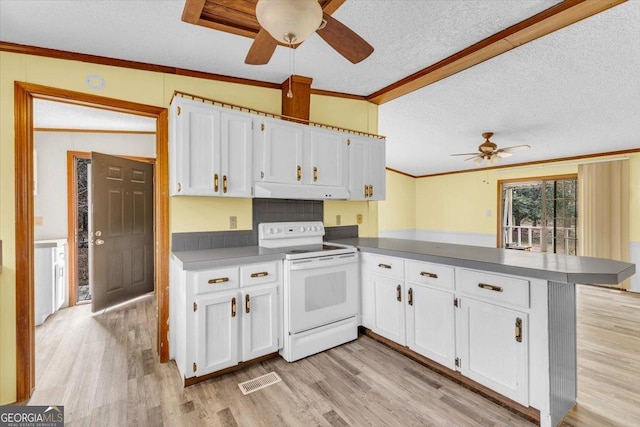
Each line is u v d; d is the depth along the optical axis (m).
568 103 3.16
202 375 2.03
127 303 3.86
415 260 2.25
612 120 3.59
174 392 1.95
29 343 1.97
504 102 3.22
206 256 2.14
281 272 2.33
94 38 2.03
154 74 2.43
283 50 2.30
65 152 3.75
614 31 1.98
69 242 3.75
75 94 2.16
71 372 2.21
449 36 2.14
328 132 2.87
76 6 1.72
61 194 3.72
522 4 1.81
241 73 2.67
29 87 2.03
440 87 2.93
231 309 2.10
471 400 1.85
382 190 3.28
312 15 1.18
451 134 4.47
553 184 5.58
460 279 1.96
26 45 2.04
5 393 1.89
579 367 2.30
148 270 4.19
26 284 1.97
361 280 2.75
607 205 4.85
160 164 2.44
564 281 1.49
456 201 7.01
